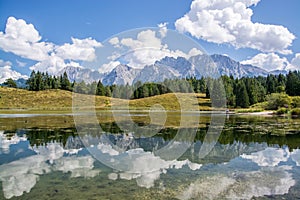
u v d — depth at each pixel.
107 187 5.00
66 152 8.05
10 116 23.53
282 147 8.90
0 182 5.33
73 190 4.85
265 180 5.41
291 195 4.66
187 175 5.67
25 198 4.54
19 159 7.17
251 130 13.41
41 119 20.08
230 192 4.79
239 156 7.49
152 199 4.45
